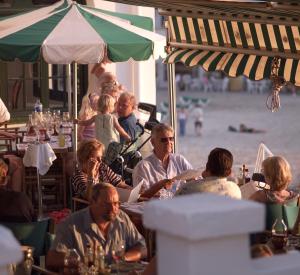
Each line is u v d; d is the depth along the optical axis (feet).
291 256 20.83
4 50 67.56
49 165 74.84
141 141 86.17
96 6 107.04
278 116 254.06
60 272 46.01
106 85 88.33
